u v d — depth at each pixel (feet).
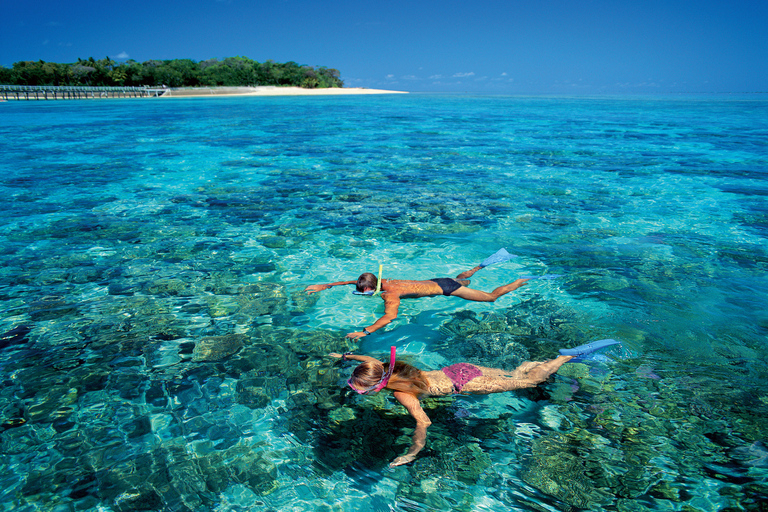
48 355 11.69
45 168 37.17
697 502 7.16
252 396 10.14
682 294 14.97
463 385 10.30
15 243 19.98
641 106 134.41
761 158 41.14
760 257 18.12
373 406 9.80
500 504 7.36
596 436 8.72
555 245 19.90
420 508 7.35
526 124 75.10
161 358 11.61
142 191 29.89
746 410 9.29
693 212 24.57
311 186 31.45
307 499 7.52
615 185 31.17
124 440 8.78
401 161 40.78
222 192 29.76
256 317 13.87
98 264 17.83
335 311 14.28
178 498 7.49
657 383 10.29
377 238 21.08
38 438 8.80
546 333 12.76
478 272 17.25
